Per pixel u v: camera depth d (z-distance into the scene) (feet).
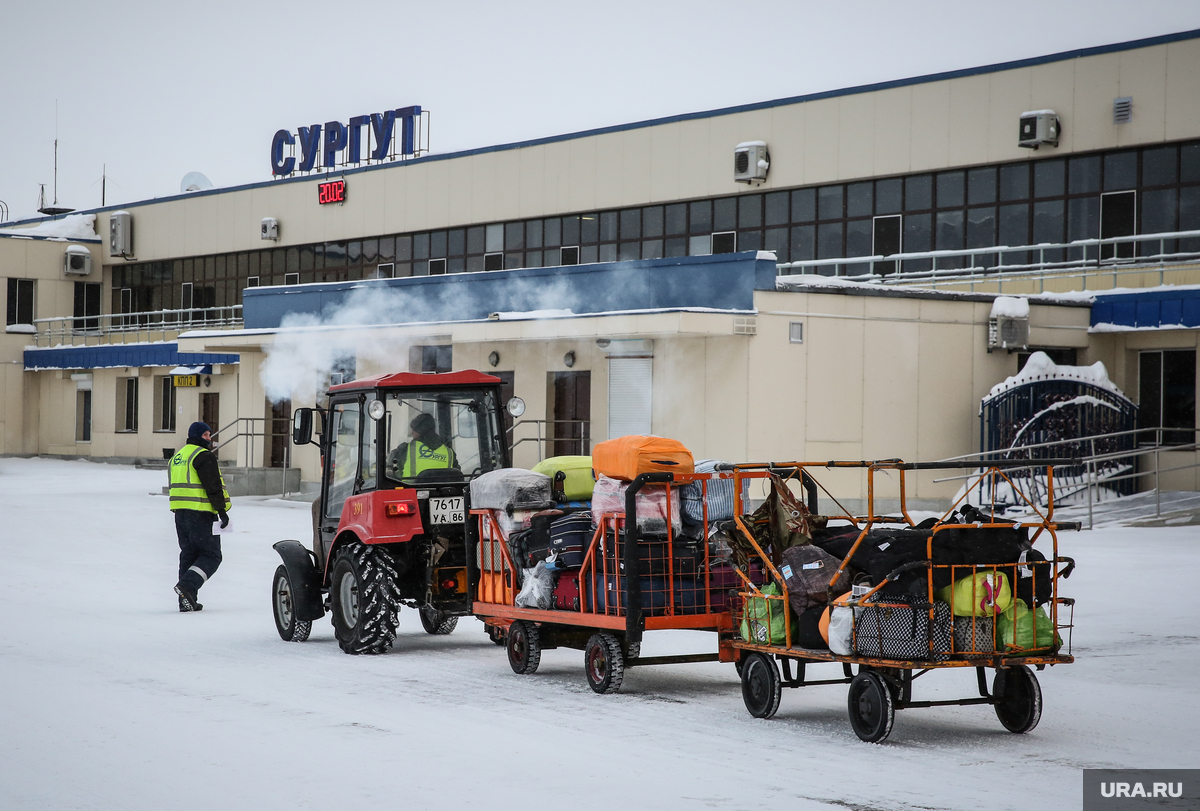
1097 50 86.79
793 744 24.16
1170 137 83.66
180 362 136.46
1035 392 77.77
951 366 78.59
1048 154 89.25
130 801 19.89
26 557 61.16
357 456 37.78
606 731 25.35
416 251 131.03
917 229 96.53
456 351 91.20
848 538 26.53
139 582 52.80
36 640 37.55
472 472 37.60
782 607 26.61
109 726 25.64
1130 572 49.39
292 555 38.63
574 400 83.51
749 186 104.58
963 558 24.06
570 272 81.87
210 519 45.19
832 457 74.59
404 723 26.05
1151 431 81.82
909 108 95.86
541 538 32.24
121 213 160.97
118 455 148.66
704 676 33.12
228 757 22.90
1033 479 74.33
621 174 113.09
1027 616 24.58
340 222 136.98
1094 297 83.35
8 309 159.74
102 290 166.81
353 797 20.11
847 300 75.15
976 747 23.89
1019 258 91.15
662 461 29.07
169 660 34.37
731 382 72.84
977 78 92.43
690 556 29.73
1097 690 29.60
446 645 38.50
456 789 20.61
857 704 24.68
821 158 100.53
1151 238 79.77
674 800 19.92
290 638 38.45
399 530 35.78
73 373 155.74
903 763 22.52
